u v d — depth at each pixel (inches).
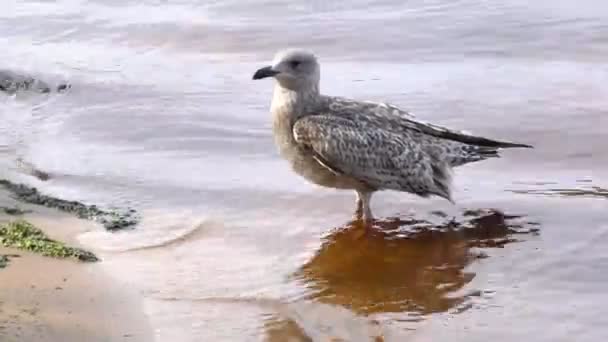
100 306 350.6
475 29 693.9
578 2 729.0
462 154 454.0
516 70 628.1
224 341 341.4
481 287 385.1
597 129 534.3
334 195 473.1
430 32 694.5
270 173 499.2
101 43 711.7
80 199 462.0
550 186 477.7
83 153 522.0
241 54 682.8
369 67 650.8
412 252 417.7
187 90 613.6
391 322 358.6
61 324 332.5
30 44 711.7
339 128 435.2
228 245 420.8
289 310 364.8
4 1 799.1
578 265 399.2
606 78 605.0
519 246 418.9
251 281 387.9
